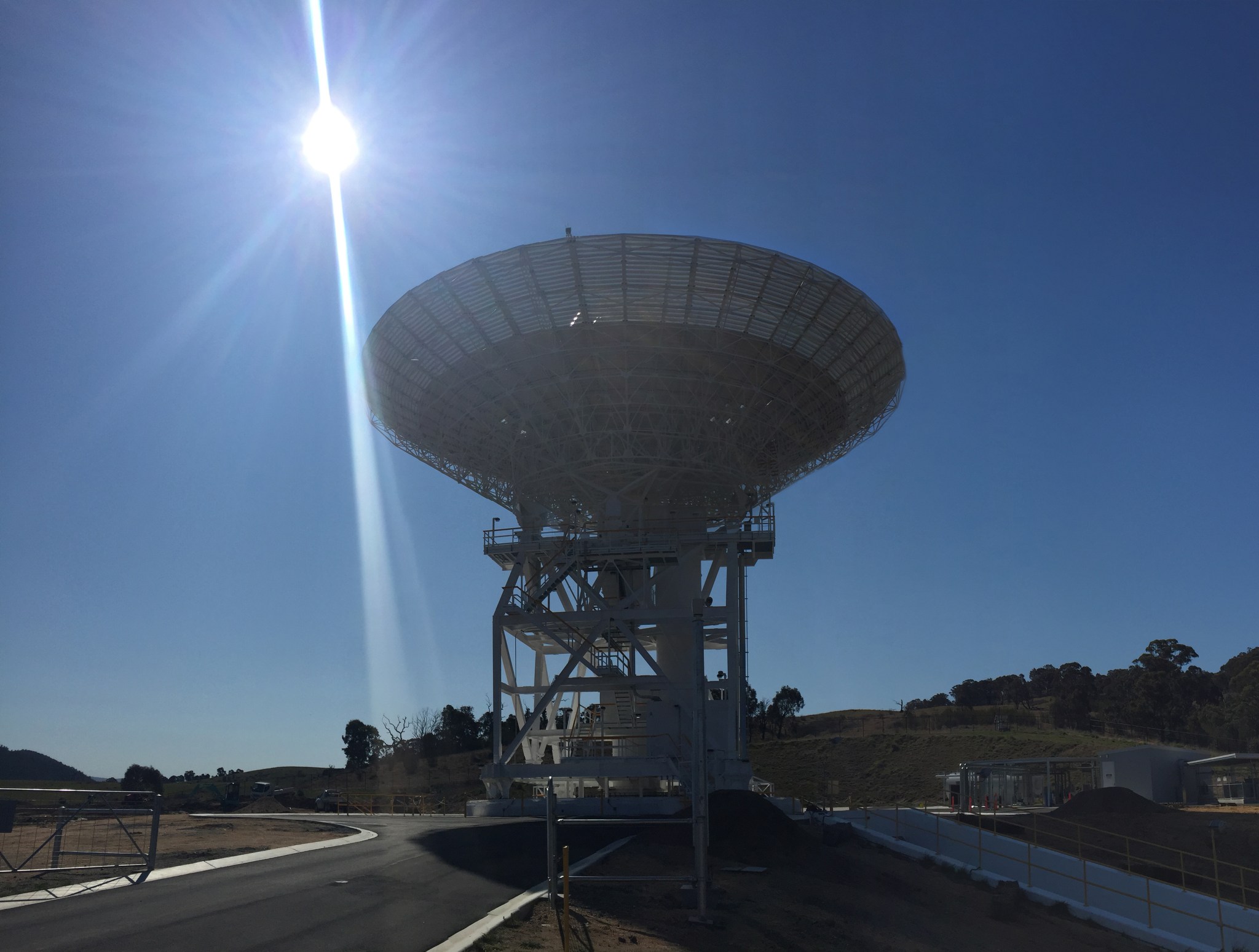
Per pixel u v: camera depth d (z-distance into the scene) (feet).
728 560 164.66
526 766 157.89
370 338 151.64
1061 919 105.60
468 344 146.82
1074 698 416.05
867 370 152.35
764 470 166.61
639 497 162.91
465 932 59.06
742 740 164.45
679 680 170.09
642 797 159.74
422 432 162.30
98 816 146.72
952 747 352.08
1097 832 143.74
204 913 60.64
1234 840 136.67
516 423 155.74
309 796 309.63
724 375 148.25
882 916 88.94
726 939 69.72
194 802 237.66
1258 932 101.65
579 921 68.08
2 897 66.18
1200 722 361.92
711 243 132.05
